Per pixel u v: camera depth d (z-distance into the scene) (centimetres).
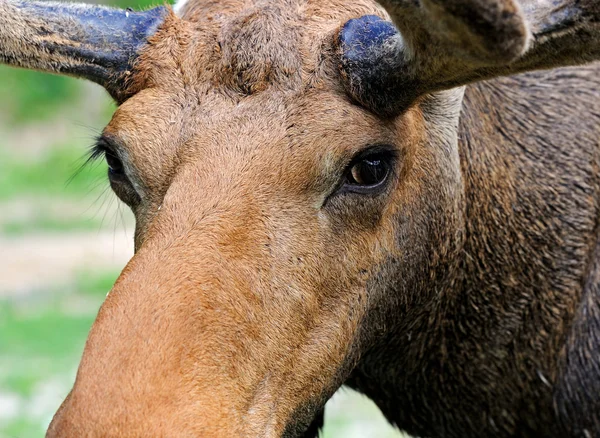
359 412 2359
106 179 1339
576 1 873
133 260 911
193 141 964
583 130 1207
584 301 1177
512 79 1219
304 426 1004
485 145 1163
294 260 941
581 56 895
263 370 921
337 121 969
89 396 824
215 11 1052
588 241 1186
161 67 1017
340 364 1009
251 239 921
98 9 1066
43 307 3316
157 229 923
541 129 1201
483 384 1212
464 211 1145
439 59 905
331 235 976
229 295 895
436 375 1219
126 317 861
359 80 974
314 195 962
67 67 1045
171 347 851
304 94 977
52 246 4206
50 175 5275
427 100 1069
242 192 932
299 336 953
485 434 1249
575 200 1187
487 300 1181
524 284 1180
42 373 2672
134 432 809
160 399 827
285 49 995
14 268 3850
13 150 5697
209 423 845
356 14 1042
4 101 6275
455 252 1143
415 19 852
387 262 1044
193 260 894
